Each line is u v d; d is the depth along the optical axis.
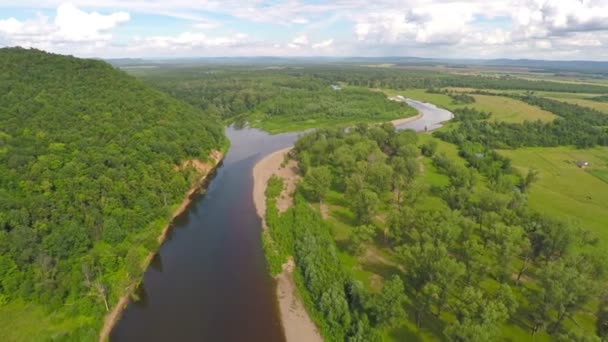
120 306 61.72
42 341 51.91
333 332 54.88
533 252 69.88
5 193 68.62
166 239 83.56
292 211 93.00
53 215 70.00
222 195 107.75
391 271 69.50
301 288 65.38
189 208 99.00
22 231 62.16
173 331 57.16
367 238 71.44
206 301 63.69
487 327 45.81
